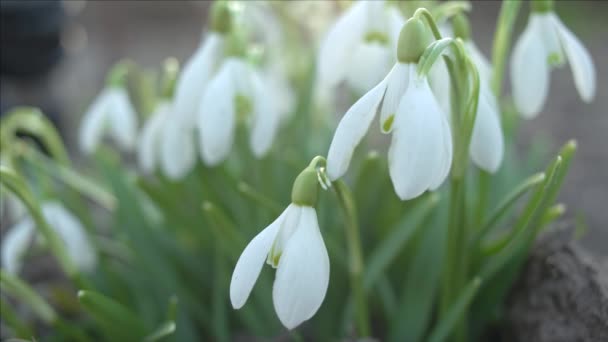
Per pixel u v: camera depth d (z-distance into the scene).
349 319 0.26
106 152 0.31
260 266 0.20
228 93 0.25
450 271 0.24
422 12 0.20
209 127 0.25
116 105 0.30
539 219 0.23
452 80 0.21
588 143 0.52
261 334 0.27
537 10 0.23
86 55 0.78
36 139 0.40
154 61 0.77
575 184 0.45
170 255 0.29
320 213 0.27
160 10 0.94
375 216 0.29
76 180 0.29
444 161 0.19
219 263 0.27
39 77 0.55
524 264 0.26
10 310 0.25
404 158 0.19
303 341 0.27
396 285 0.28
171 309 0.25
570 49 0.23
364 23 0.24
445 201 0.27
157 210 0.32
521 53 0.24
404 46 0.20
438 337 0.24
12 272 0.27
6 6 0.51
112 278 0.29
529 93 0.24
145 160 0.29
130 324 0.25
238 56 0.25
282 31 0.36
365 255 0.29
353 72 0.24
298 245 0.20
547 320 0.25
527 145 0.52
